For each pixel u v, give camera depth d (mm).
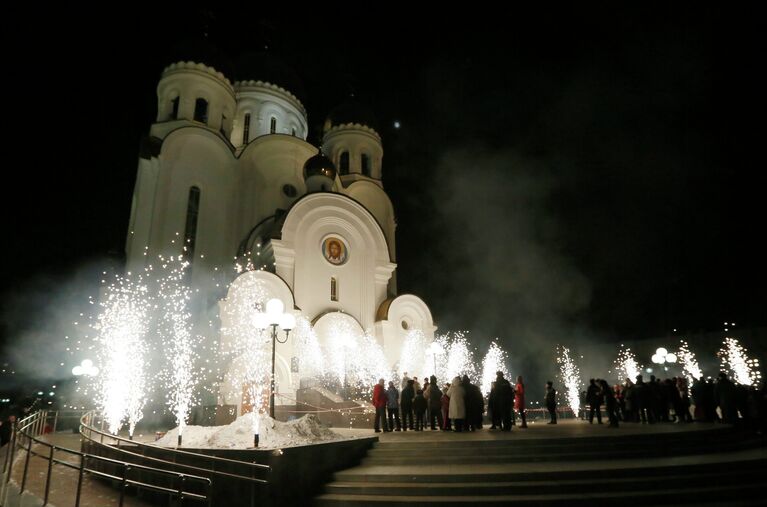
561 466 10531
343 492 9938
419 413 16516
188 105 32875
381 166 42438
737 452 12000
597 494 9148
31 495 9508
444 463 11273
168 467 10281
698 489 9289
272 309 14273
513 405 15945
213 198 31688
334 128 42062
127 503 9898
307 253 28844
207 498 7824
